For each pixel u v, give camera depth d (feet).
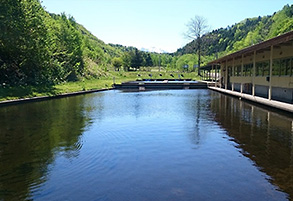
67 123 26.81
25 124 26.48
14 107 40.81
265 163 14.40
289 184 11.63
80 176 12.86
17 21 59.41
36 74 70.54
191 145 18.19
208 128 23.70
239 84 67.77
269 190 11.05
